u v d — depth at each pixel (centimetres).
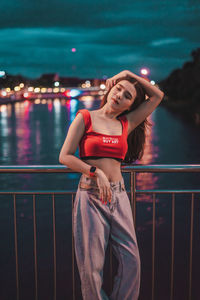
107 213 190
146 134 224
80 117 189
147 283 830
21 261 1034
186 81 9088
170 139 4628
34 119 7219
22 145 4197
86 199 189
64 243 1218
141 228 1435
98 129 189
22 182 2541
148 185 2386
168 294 758
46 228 1420
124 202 195
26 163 3319
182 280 834
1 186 2444
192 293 758
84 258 193
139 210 1695
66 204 1759
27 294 805
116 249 201
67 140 188
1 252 1134
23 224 1491
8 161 3406
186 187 2317
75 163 185
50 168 217
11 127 5941
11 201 1870
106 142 187
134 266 199
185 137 4788
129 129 206
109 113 195
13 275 923
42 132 5269
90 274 193
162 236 1300
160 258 1034
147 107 207
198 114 6875
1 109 10612
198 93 7875
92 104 11456
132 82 204
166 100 12000
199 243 1175
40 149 3950
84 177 193
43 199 1852
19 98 14062
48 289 826
